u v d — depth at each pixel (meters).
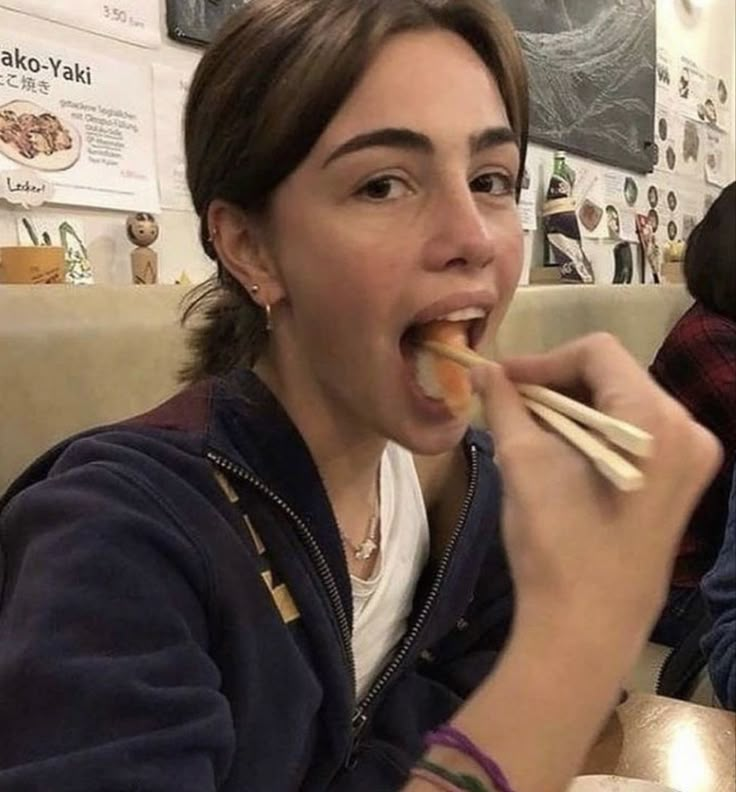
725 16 3.68
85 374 1.09
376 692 0.79
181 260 1.54
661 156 3.25
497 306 0.66
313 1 0.61
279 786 0.65
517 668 0.44
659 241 3.25
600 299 2.32
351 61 0.59
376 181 0.61
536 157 2.50
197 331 0.82
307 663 0.68
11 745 0.51
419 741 0.79
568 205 2.54
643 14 2.99
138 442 0.66
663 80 3.22
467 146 0.61
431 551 0.87
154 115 1.48
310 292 0.64
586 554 0.43
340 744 0.71
